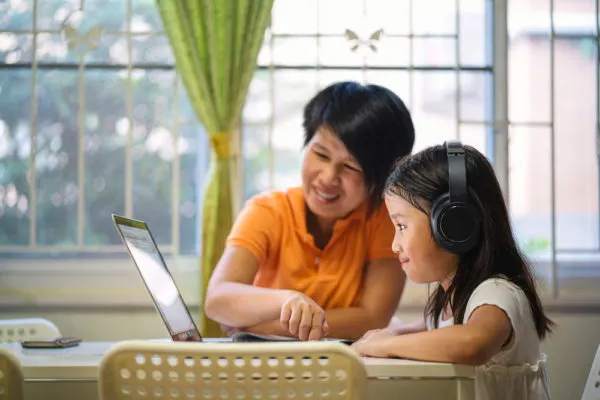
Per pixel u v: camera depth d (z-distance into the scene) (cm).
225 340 200
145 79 353
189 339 188
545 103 351
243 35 331
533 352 159
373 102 251
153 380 123
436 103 350
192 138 352
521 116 351
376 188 254
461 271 163
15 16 352
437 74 351
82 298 337
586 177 353
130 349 121
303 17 349
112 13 352
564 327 338
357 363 120
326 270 257
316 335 180
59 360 154
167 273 200
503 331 150
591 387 183
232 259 247
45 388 161
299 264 256
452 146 162
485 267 162
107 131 353
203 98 328
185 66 329
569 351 338
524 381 155
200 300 325
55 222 350
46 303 336
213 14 329
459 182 158
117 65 352
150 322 337
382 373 143
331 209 255
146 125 353
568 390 338
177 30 329
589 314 340
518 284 163
